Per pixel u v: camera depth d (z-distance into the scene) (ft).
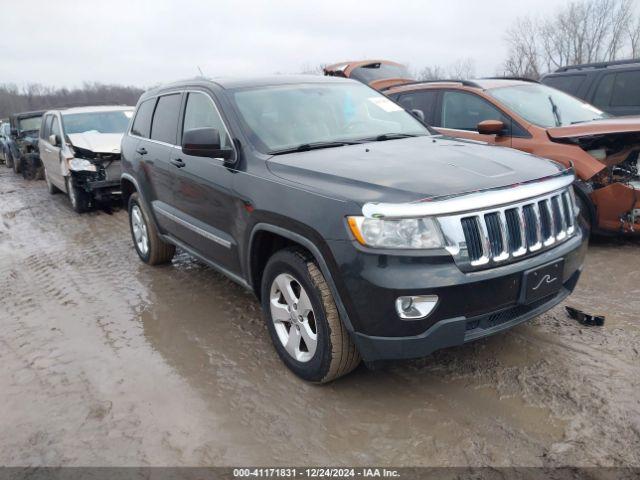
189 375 11.03
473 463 8.01
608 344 11.10
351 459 8.30
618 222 16.20
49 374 11.42
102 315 14.49
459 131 19.57
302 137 12.11
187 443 8.87
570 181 10.21
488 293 8.58
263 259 11.43
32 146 44.65
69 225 26.89
